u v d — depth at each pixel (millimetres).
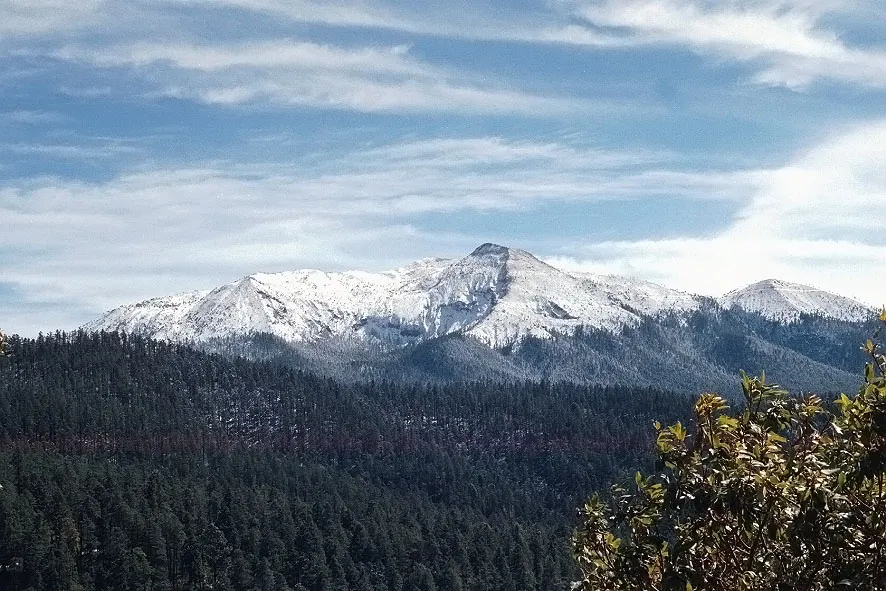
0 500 177750
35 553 172000
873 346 18672
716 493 18219
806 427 19531
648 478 20047
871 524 18016
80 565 180250
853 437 18391
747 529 17953
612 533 21078
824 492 17891
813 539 17984
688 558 19391
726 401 19500
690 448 19453
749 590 18812
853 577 17953
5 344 29656
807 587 18500
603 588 20812
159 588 180250
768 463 18516
